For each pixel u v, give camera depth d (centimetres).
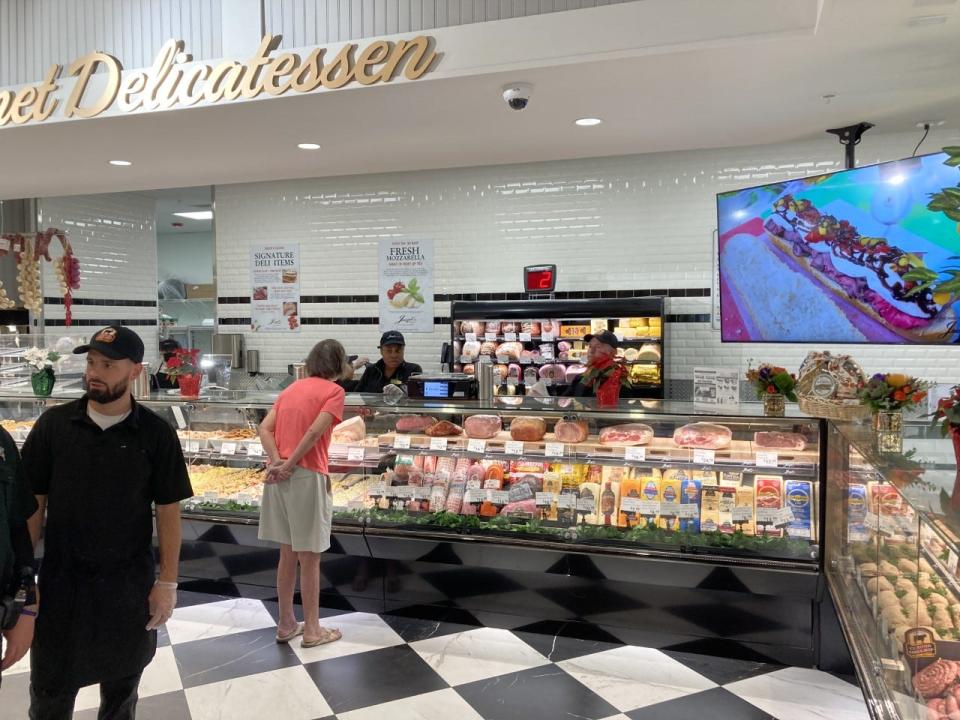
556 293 688
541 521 380
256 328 786
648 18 361
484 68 387
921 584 208
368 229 745
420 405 407
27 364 504
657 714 303
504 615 388
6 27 498
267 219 777
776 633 346
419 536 387
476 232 711
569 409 385
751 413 361
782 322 435
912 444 275
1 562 196
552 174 685
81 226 805
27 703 316
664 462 369
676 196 649
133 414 239
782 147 617
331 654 360
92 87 467
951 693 180
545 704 312
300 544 358
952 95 430
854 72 388
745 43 348
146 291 887
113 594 235
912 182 355
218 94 436
